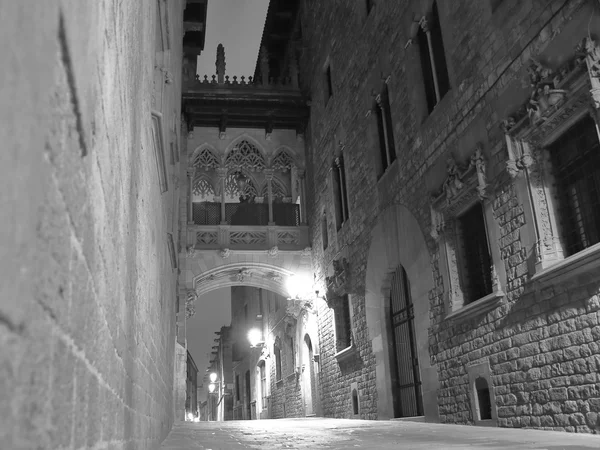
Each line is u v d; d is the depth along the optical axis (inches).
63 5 38.9
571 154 381.4
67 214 45.0
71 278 47.7
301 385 1077.1
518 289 412.8
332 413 879.1
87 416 60.9
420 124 594.2
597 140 354.0
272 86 1056.8
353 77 816.9
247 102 1024.2
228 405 2011.6
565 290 363.6
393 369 670.5
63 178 42.7
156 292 275.1
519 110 413.4
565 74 362.9
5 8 27.4
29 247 32.0
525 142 408.8
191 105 1002.7
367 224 743.7
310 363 1034.7
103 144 73.2
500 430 391.2
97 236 67.4
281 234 1007.0
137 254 160.6
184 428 586.2
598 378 330.6
